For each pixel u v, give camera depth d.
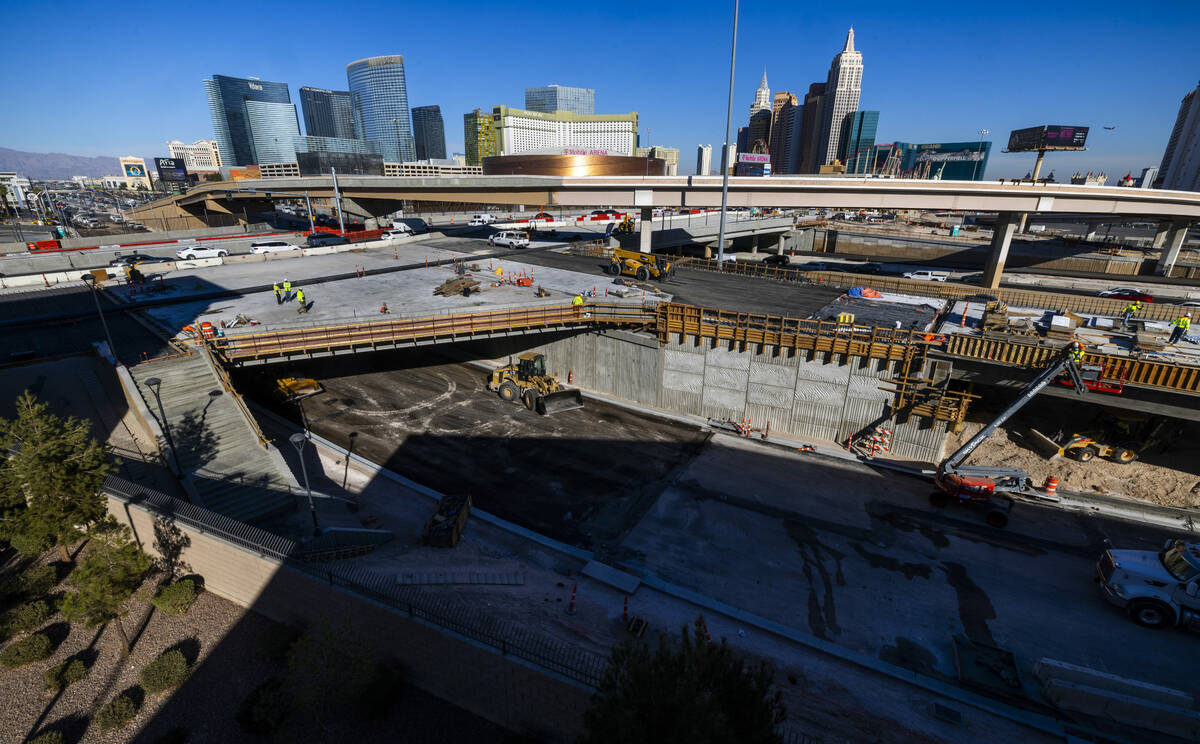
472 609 17.95
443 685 17.41
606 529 24.69
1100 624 19.31
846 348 30.89
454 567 21.02
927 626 19.30
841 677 16.59
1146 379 25.52
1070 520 25.30
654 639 17.66
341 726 16.53
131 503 21.27
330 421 33.88
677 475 29.27
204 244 72.00
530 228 88.19
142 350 31.42
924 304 40.34
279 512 23.78
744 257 108.56
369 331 34.06
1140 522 25.02
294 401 36.38
